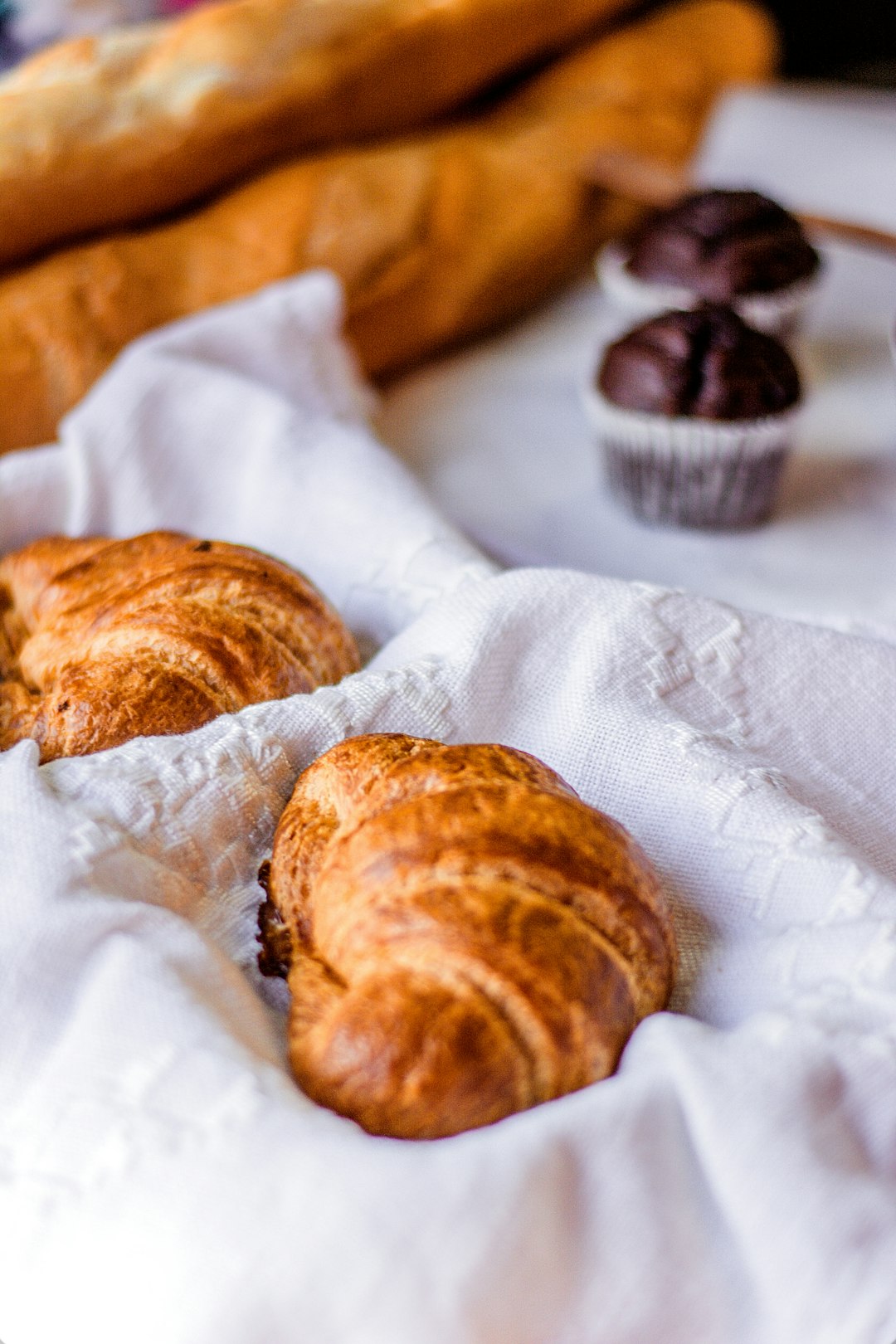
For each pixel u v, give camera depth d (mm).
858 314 842
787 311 776
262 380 689
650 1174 390
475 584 571
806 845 512
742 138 921
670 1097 402
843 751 553
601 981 427
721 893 522
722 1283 384
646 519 715
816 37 1337
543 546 706
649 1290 381
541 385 803
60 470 640
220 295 735
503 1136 386
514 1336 366
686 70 955
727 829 526
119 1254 376
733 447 682
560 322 857
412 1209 364
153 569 568
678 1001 504
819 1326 367
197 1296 358
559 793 486
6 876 469
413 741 524
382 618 607
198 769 529
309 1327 357
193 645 547
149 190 741
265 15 787
